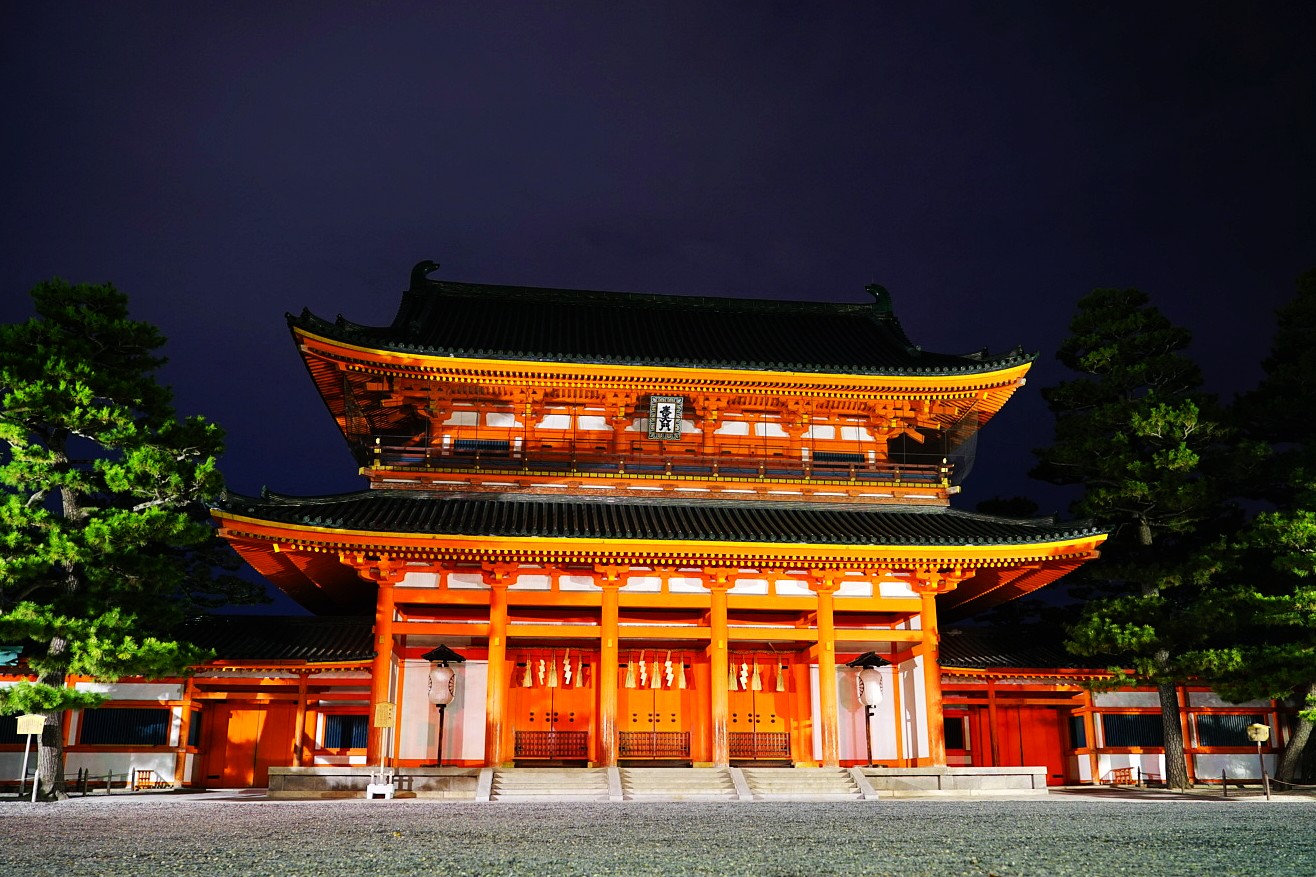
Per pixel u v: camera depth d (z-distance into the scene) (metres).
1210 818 20.44
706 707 33.94
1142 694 37.62
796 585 32.59
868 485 35.78
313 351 33.09
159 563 27.12
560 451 35.47
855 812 22.12
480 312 40.75
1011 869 12.39
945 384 35.66
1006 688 36.53
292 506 31.09
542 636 31.33
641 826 18.09
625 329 40.25
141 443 27.22
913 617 33.34
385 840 15.47
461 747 32.62
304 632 35.66
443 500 33.72
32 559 25.08
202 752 35.09
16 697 25.09
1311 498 31.19
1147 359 36.53
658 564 31.56
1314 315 37.75
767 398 36.22
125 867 12.33
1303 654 30.14
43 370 26.38
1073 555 32.31
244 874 11.75
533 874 11.82
